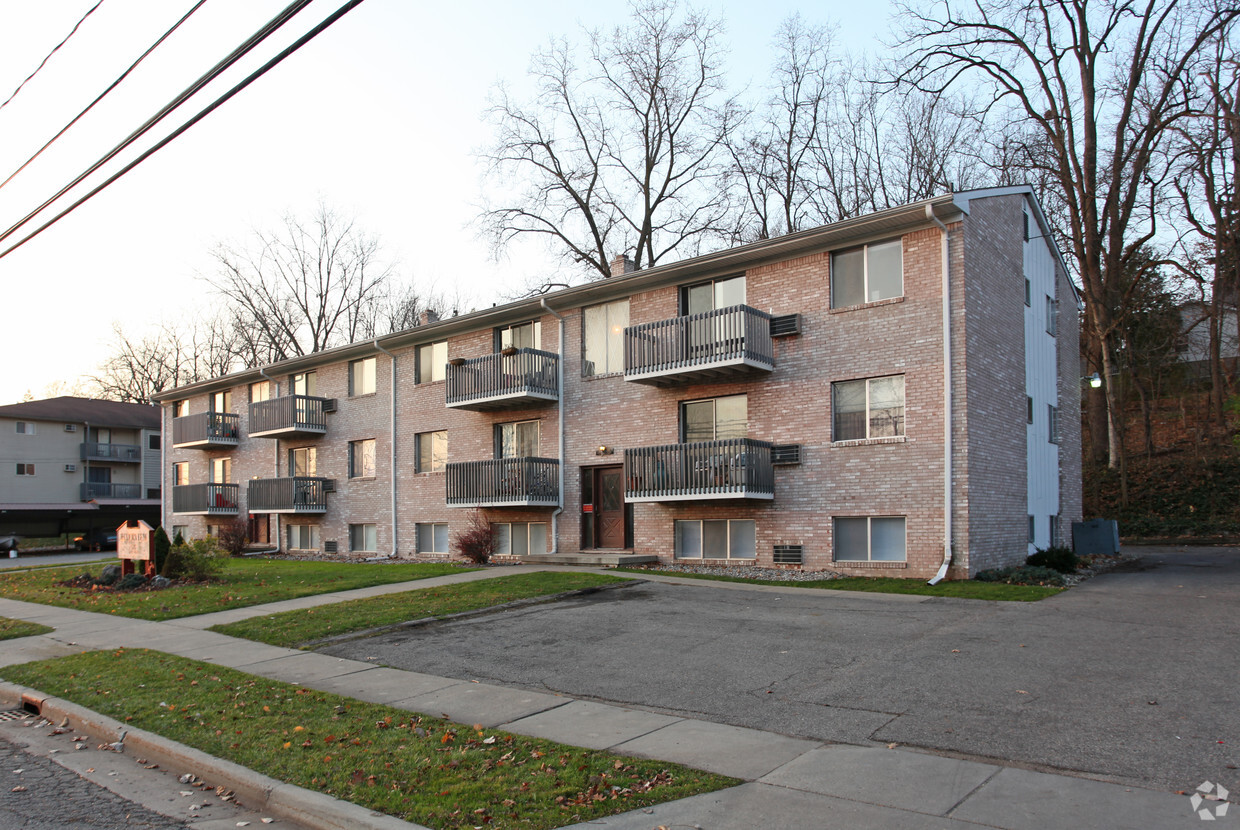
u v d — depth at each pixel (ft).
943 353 51.11
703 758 20.71
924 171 111.86
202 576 61.26
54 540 169.37
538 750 21.42
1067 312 72.64
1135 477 100.12
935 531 50.85
